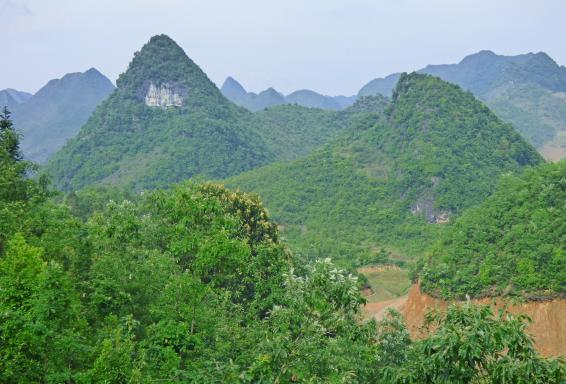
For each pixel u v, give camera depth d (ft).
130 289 62.90
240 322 75.10
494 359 30.99
